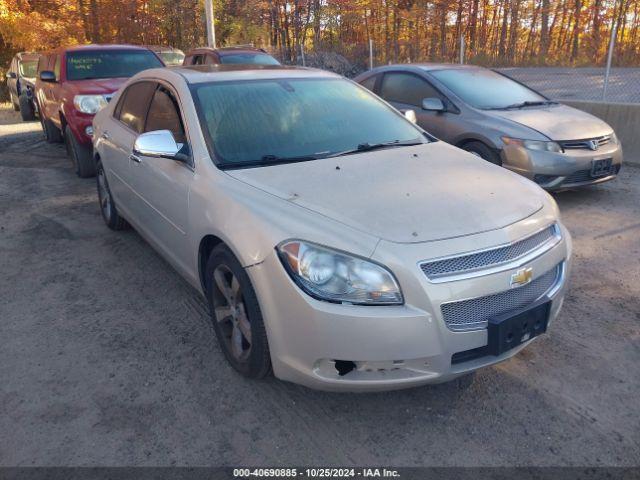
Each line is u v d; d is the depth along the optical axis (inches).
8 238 221.3
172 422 111.7
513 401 116.3
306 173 126.3
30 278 182.7
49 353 137.5
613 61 860.6
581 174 240.1
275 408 115.4
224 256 119.3
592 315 151.2
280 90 157.4
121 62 359.6
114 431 109.3
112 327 149.7
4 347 140.7
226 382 124.3
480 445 104.1
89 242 214.4
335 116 154.3
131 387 123.3
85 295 169.5
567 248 122.3
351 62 979.3
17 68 624.7
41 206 264.7
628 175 299.3
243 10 1325.0
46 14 937.5
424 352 98.4
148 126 169.9
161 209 154.0
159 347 139.3
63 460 101.8
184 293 168.9
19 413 115.1
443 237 101.9
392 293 97.3
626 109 320.8
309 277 99.8
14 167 351.3
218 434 108.1
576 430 107.5
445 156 143.1
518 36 1344.7
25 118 571.2
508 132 241.3
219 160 133.0
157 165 153.9
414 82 291.0
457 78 282.4
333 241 100.7
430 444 104.7
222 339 129.0
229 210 117.7
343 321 97.0
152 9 1175.0
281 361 106.8
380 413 113.5
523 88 290.5
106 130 206.4
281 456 102.2
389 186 119.1
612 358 131.0
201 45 1282.0
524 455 101.5
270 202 114.3
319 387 104.7
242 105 148.0
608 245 200.1
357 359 98.3
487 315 103.2
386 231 102.0
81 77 343.6
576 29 1196.5
